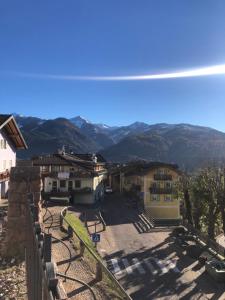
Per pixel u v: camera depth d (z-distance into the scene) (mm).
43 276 6023
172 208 77188
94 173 73812
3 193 43031
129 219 62594
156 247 46906
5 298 12852
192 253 43125
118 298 18625
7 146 47594
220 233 58625
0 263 15648
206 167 51750
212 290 33344
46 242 6148
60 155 76750
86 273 21734
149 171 77438
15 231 16375
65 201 65500
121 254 42844
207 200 48594
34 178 16844
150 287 33625
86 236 41469
